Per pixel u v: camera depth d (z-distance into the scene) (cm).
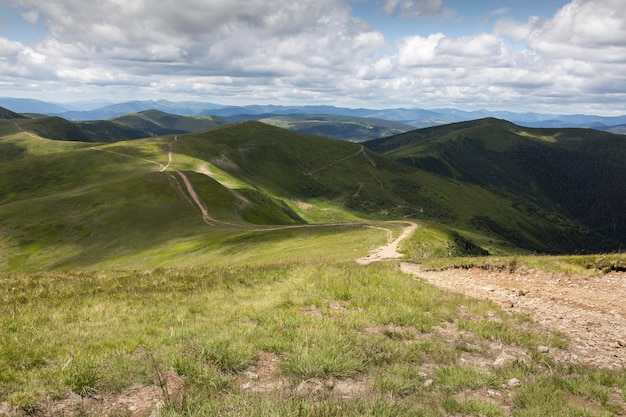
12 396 640
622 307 1391
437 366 883
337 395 712
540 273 1884
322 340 911
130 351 852
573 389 798
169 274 2009
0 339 895
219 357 798
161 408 623
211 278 1836
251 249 5344
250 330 968
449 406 688
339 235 5444
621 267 1852
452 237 6238
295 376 772
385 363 869
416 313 1210
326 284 1484
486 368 889
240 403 637
